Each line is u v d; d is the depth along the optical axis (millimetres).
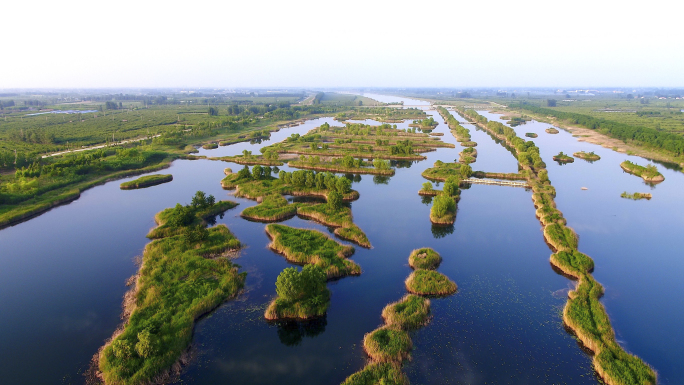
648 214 93938
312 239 76188
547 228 82500
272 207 93938
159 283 60000
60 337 49812
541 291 61125
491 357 46312
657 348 48438
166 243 73750
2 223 87688
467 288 61844
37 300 58375
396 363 44375
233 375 43688
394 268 68188
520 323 52906
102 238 81375
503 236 82000
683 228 85500
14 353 46781
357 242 77688
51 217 93938
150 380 41875
